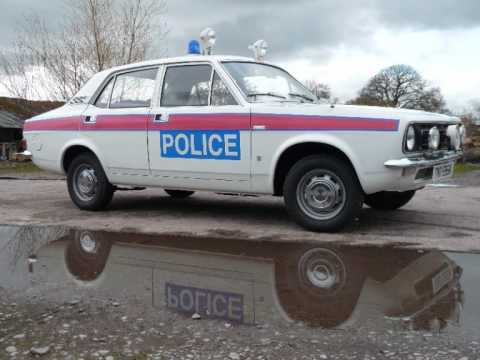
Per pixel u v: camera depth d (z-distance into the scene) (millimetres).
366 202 6105
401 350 2340
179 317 2771
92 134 6078
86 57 19703
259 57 6207
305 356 2297
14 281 3459
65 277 3533
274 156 4820
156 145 5555
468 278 3357
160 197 7617
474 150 15508
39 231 5051
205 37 6238
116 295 3145
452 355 2279
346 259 3854
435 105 34812
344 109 4527
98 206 6211
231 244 4395
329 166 4621
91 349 2404
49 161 6570
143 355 2334
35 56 20078
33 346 2443
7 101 31859
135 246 4383
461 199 7000
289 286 3271
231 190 5195
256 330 2588
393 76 35281
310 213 4801
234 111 5012
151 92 5727
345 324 2652
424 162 4453
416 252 4012
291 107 4750
